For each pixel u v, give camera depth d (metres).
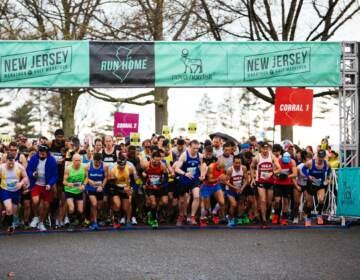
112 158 12.88
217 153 13.69
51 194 12.27
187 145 14.80
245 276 6.94
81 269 7.46
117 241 10.20
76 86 13.34
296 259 8.16
